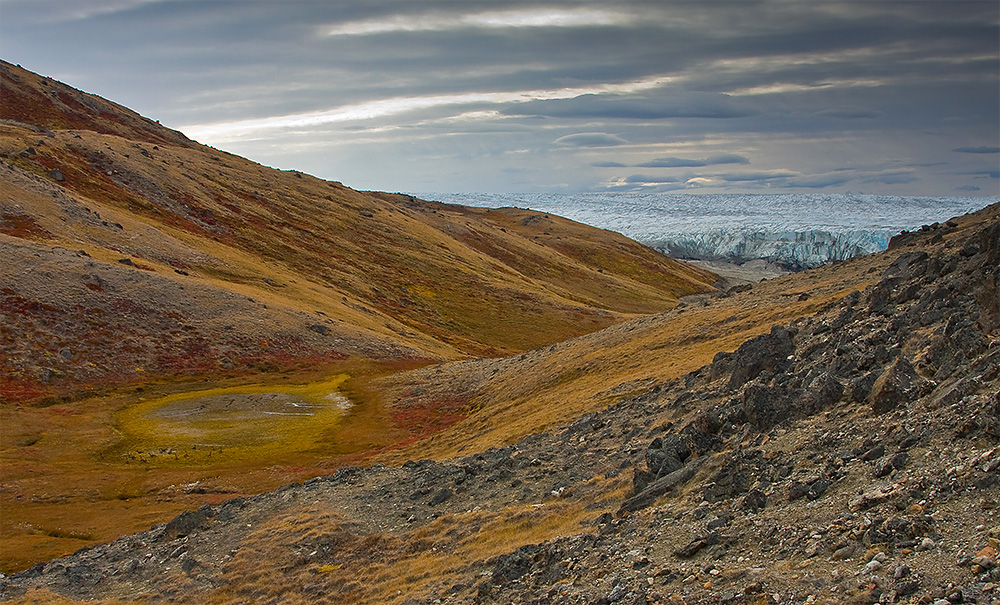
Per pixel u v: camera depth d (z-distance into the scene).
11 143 159.88
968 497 15.37
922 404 20.92
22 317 87.75
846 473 19.23
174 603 29.22
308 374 97.94
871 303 33.84
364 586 26.48
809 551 16.00
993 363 20.42
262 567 31.00
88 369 85.25
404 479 40.91
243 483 55.28
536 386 70.12
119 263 110.31
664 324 77.38
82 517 48.25
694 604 15.62
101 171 168.88
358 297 158.00
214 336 100.69
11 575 36.75
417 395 84.31
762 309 67.56
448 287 182.25
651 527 21.20
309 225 196.75
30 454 62.66
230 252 150.75
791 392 25.78
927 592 12.78
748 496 20.00
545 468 36.19
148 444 67.44
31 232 111.06
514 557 22.70
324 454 64.56
